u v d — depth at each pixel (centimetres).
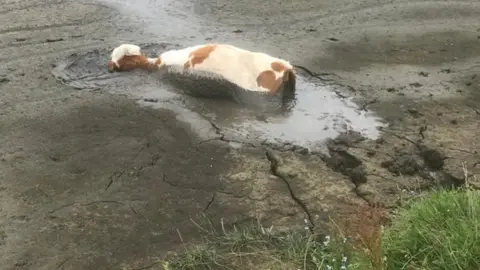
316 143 554
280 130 574
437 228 393
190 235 435
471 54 733
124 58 679
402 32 797
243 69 616
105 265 409
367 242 383
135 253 419
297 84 658
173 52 663
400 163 515
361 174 502
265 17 848
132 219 453
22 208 466
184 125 579
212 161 523
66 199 477
